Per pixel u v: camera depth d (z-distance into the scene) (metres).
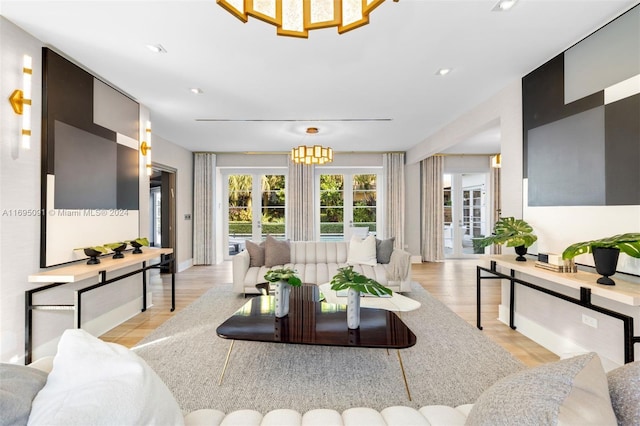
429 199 6.63
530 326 2.74
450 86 3.05
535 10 1.90
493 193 6.77
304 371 2.14
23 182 2.13
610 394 0.80
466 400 1.84
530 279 2.74
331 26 1.21
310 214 6.54
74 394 0.71
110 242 2.96
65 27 2.07
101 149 2.84
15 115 2.08
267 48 2.32
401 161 6.48
